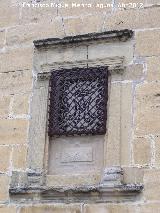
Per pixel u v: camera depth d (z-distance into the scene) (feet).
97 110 17.92
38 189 17.33
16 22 20.33
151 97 17.24
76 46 18.86
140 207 16.03
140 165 16.57
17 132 18.66
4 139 18.74
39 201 17.31
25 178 17.89
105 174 16.75
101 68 18.25
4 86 19.51
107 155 17.07
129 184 16.40
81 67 18.57
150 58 17.76
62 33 19.40
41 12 20.06
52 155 18.06
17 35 20.10
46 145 18.08
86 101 18.20
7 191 17.95
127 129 17.19
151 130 16.85
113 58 18.19
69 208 16.87
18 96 19.16
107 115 17.67
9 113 19.04
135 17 18.51
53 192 17.13
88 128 17.83
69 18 19.48
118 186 16.34
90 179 17.07
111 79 18.04
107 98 17.84
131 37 18.26
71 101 18.40
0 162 18.47
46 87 18.86
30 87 19.11
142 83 17.54
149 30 18.13
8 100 19.26
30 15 20.21
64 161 17.80
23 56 19.66
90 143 17.75
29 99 18.95
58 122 18.25
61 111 18.37
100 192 16.56
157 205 15.88
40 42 19.29
